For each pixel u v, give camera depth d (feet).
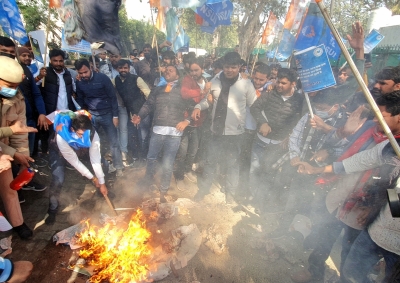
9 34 12.40
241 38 54.29
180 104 11.41
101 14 11.37
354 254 7.10
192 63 12.48
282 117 11.23
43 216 11.19
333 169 7.17
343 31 44.42
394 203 4.78
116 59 18.56
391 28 24.91
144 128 15.92
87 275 8.36
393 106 5.62
